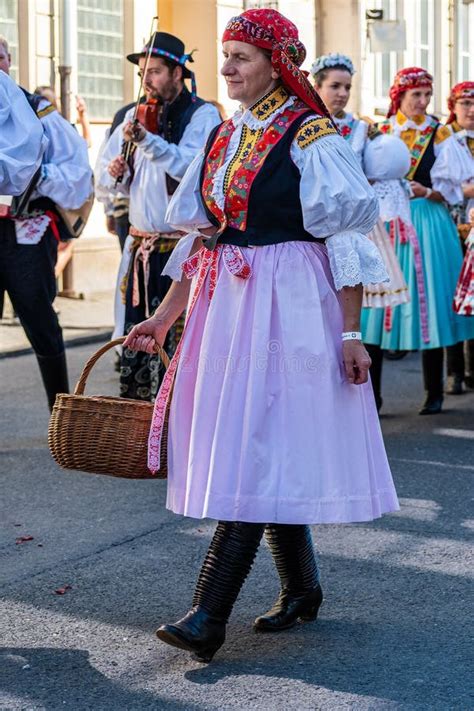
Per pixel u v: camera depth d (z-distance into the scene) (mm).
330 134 4395
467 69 22438
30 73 14023
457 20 21859
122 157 7379
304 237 4414
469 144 9430
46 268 7551
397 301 8258
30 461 7578
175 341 7410
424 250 8766
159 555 5770
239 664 4461
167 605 5090
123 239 9641
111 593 5234
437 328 8680
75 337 12211
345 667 4426
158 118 7340
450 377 9742
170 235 7352
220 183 4438
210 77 16328
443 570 5496
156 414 4496
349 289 4371
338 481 4309
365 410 4473
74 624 4879
